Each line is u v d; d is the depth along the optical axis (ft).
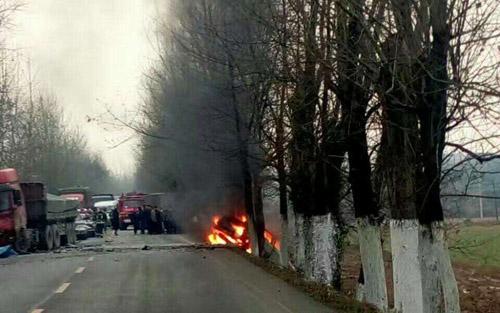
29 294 52.34
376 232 49.39
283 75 52.44
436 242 37.45
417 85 35.68
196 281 59.16
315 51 43.32
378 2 36.68
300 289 53.31
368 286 48.85
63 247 130.93
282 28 48.85
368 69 39.09
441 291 37.47
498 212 94.68
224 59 67.41
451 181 47.21
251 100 70.64
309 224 61.87
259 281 58.90
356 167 49.70
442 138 36.55
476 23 33.88
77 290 54.24
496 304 78.74
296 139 60.44
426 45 34.60
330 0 39.75
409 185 39.27
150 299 48.91
